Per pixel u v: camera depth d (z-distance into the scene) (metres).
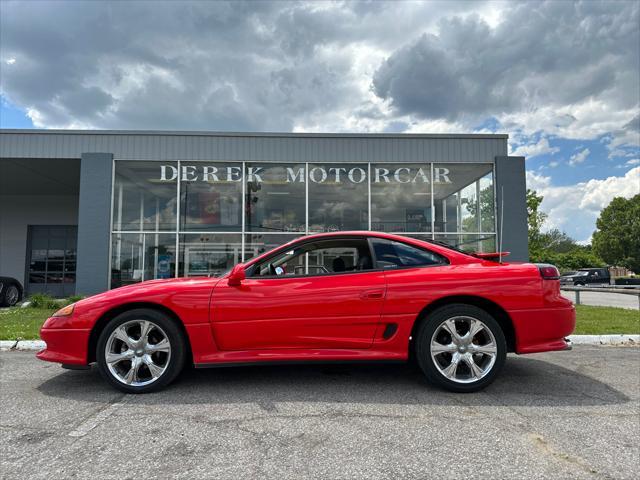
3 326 7.41
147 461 2.59
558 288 4.06
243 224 12.39
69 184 15.90
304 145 12.57
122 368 4.01
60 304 10.67
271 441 2.87
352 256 4.21
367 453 2.69
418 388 4.05
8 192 17.45
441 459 2.61
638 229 56.38
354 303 3.94
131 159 12.23
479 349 3.91
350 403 3.63
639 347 6.13
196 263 12.24
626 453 2.70
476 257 4.25
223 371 4.68
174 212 12.31
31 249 18.03
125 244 12.14
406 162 12.61
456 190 12.63
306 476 2.41
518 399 3.74
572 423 3.20
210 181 12.42
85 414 3.39
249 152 12.48
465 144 12.66
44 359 4.02
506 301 3.93
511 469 2.49
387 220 12.51
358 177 12.59
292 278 4.07
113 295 4.05
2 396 3.85
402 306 3.93
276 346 3.95
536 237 35.12
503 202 12.40
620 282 36.16
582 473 2.45
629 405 3.60
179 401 3.69
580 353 5.68
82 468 2.50
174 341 3.94
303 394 3.87
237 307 3.92
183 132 12.37
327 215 12.49
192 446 2.79
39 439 2.91
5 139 12.12
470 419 3.27
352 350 3.97
